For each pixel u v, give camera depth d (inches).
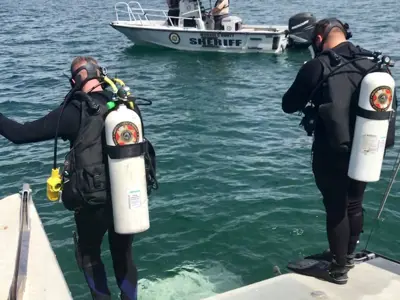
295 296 128.1
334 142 121.1
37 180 290.2
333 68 122.3
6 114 440.8
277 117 422.6
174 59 709.3
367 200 249.8
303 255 207.8
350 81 120.9
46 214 245.9
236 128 391.5
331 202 131.0
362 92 117.8
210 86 553.0
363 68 121.0
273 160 318.3
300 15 727.1
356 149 120.5
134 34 773.3
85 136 111.0
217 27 749.9
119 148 107.7
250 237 222.8
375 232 221.6
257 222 234.8
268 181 283.3
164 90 536.4
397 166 151.4
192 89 538.6
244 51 739.4
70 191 112.3
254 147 345.1
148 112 443.2
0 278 112.7
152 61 697.6
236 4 1407.5
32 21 1154.0
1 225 135.1
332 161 126.2
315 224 231.9
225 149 341.7
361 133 119.1
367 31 868.6
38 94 508.4
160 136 372.5
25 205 139.7
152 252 212.4
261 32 719.7
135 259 206.8
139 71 636.1
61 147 341.7
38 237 131.4
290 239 219.8
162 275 195.5
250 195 264.4
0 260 119.3
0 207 144.4
